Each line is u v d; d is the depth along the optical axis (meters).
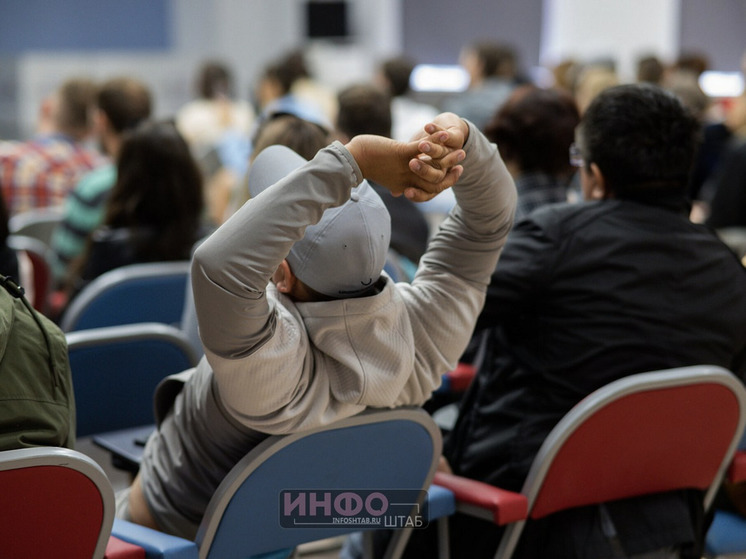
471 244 1.67
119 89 4.54
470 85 8.18
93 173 3.99
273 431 1.51
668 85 6.68
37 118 10.80
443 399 2.79
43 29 10.82
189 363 2.35
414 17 12.36
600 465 1.88
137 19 11.38
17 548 1.36
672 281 2.02
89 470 1.38
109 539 1.51
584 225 2.03
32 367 1.46
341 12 12.09
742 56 11.71
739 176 4.93
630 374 1.96
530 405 2.00
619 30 11.69
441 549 2.01
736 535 2.26
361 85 3.75
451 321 1.67
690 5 11.66
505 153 2.89
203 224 3.27
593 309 1.98
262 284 1.32
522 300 2.00
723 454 2.02
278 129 2.41
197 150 6.76
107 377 2.23
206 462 1.62
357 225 1.46
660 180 2.09
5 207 2.69
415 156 1.38
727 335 2.06
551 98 2.88
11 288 1.50
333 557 3.10
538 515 1.87
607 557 1.95
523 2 12.01
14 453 1.33
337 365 1.54
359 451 1.63
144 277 2.84
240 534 1.57
